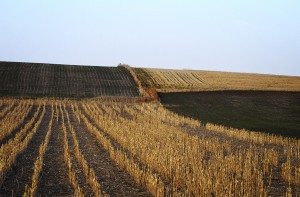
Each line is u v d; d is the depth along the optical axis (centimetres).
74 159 2017
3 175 1620
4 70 7438
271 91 7212
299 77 9188
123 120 3688
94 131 2936
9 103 4931
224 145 2531
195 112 4947
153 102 5569
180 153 2000
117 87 6944
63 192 1417
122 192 1445
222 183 1425
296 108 5550
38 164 1717
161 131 2886
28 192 1323
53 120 3866
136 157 2078
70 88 6694
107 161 1994
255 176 1620
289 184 1562
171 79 7962
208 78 8319
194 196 1368
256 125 3988
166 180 1597
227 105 5678
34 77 7206
